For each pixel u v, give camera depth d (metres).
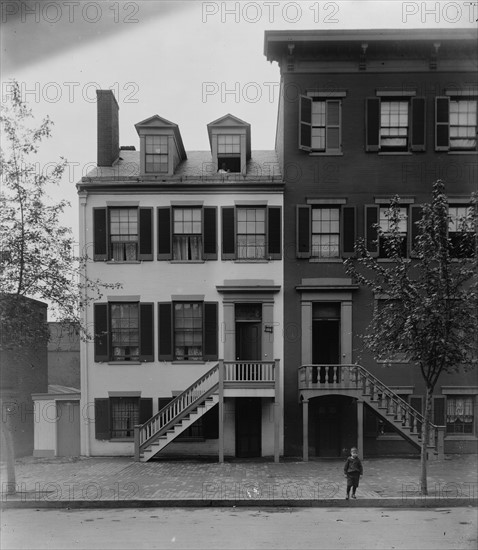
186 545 9.06
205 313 19.50
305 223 19.56
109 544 9.18
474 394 18.97
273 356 19.25
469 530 9.98
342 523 10.62
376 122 19.67
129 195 19.92
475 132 19.72
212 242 19.70
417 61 19.69
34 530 10.25
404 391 18.89
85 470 16.45
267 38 19.28
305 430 17.89
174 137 20.69
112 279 19.70
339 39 19.22
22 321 13.95
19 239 13.80
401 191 19.55
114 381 19.42
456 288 12.98
